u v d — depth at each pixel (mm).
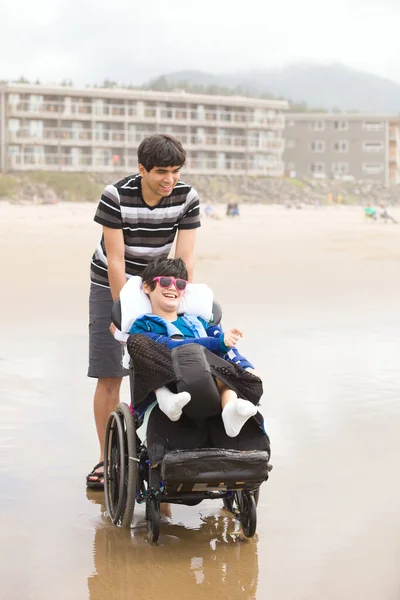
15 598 4137
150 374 4684
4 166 99000
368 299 15664
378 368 9508
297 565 4531
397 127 137000
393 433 7027
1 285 17047
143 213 5680
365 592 4199
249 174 115250
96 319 5938
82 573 4438
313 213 78312
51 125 101750
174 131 109625
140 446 4992
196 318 5230
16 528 5051
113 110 105062
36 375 8961
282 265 22547
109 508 5246
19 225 41625
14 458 6340
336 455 6441
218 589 4246
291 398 8125
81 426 7172
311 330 12000
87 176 100875
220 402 4660
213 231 41125
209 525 5133
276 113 118000
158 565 4539
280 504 5430
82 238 32812
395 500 5508
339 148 136625
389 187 130000
